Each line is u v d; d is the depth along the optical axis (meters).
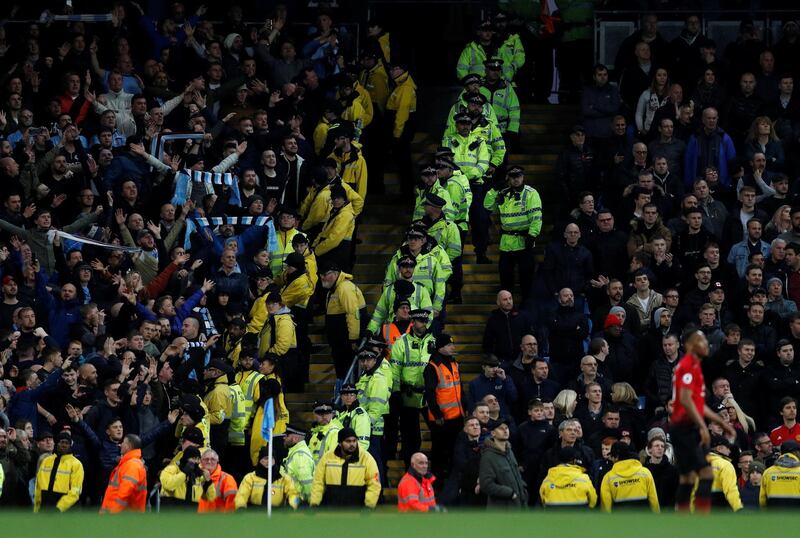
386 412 71.06
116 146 87.69
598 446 68.44
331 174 85.00
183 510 63.72
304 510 64.06
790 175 89.50
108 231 80.44
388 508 70.94
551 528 40.50
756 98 92.94
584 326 76.38
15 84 87.75
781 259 80.38
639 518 42.47
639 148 86.56
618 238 81.38
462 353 82.44
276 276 82.31
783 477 63.47
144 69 95.25
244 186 84.31
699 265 78.31
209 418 70.19
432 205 80.56
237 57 96.75
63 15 97.56
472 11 107.19
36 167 83.00
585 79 103.06
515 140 94.62
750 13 103.56
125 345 72.88
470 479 65.38
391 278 78.44
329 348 82.88
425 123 104.62
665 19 102.88
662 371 74.25
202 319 76.69
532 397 72.62
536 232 82.31
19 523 41.62
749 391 74.25
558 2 102.19
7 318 76.62
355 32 106.25
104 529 40.50
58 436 64.50
